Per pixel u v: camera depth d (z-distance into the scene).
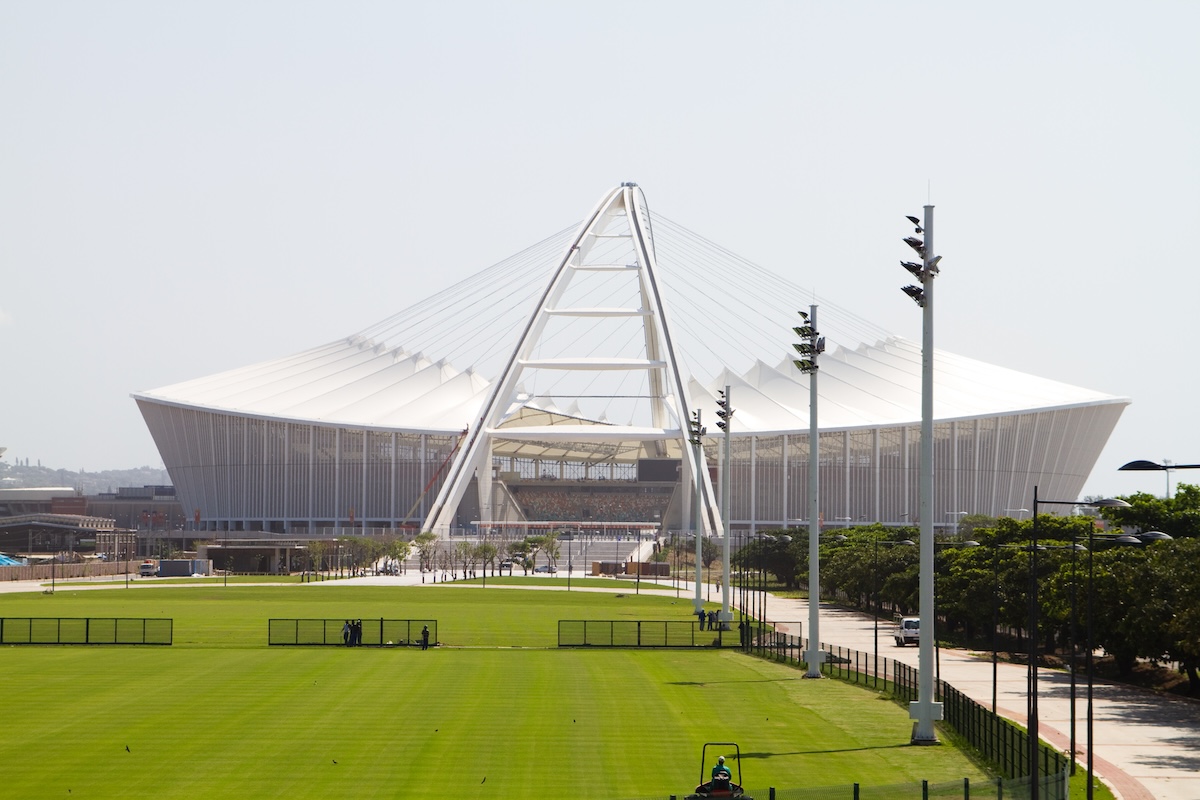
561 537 197.00
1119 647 55.50
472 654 61.12
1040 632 63.62
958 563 73.00
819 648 57.28
